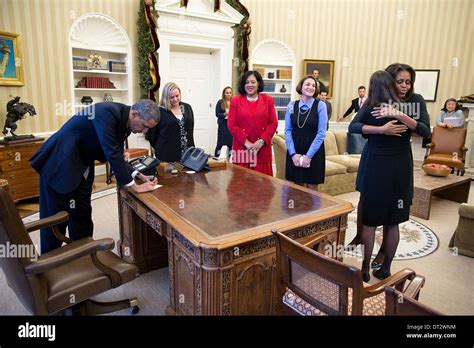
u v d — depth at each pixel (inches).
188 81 260.5
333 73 284.5
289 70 280.1
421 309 38.5
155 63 221.8
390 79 89.4
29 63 179.9
